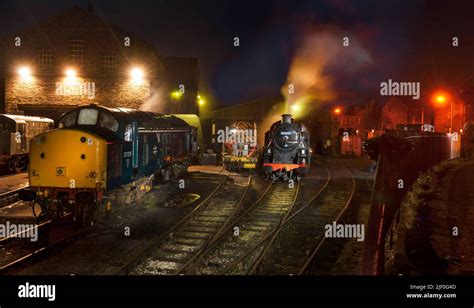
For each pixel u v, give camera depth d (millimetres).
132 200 14422
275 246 10078
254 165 24141
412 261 8656
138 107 28547
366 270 5691
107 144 11812
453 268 8250
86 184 11438
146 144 15734
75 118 13094
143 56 28594
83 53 28250
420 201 13602
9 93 28094
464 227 10992
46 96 28250
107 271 8281
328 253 9570
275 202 15477
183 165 22750
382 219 6977
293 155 20516
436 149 20203
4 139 21688
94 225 11461
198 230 11383
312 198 15945
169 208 14031
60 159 11516
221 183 19234
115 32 28281
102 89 28422
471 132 30609
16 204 14859
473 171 21797
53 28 28047
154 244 9625
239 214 13375
